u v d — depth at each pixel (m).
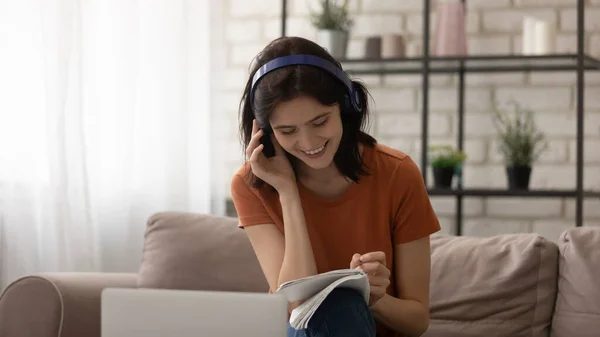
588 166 3.46
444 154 3.38
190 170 3.31
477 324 2.37
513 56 3.21
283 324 1.36
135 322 1.37
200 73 3.33
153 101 3.21
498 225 3.54
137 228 3.17
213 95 3.38
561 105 3.49
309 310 1.56
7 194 2.81
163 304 1.37
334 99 1.76
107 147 3.07
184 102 3.24
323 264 1.98
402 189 1.98
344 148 1.93
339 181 1.98
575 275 2.30
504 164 3.49
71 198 2.85
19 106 2.83
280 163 1.97
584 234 2.37
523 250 2.38
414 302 1.94
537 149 3.50
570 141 3.49
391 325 1.91
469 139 3.57
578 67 3.15
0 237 2.82
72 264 2.85
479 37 3.54
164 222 2.61
